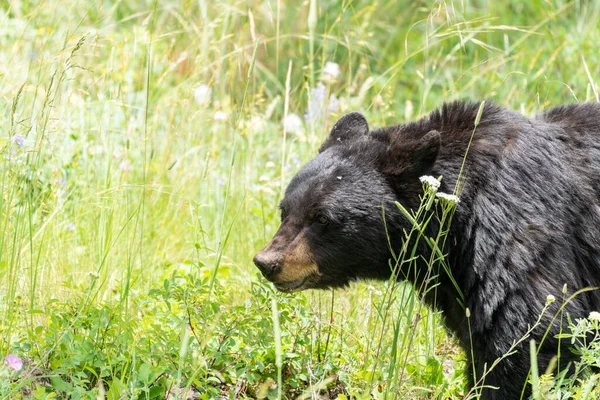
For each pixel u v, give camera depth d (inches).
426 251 359.3
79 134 538.9
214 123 598.5
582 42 733.9
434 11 507.8
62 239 466.3
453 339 386.9
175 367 337.1
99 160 538.3
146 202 517.0
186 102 570.3
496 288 334.6
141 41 645.3
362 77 732.0
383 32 907.4
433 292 372.5
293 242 358.9
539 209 338.3
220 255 366.6
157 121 576.4
